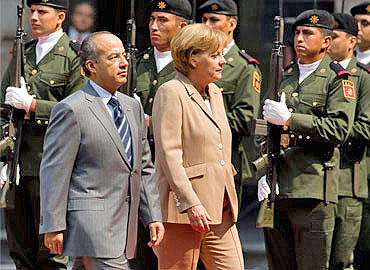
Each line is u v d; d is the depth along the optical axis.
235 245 18.75
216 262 18.62
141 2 32.94
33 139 22.20
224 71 22.31
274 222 22.28
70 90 22.50
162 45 22.44
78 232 16.53
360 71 23.47
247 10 37.44
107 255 16.56
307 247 21.81
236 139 22.38
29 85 22.41
